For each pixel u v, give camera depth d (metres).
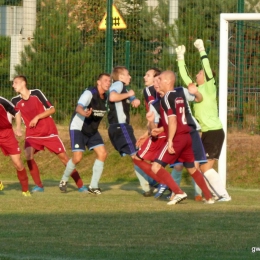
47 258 19.27
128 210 28.34
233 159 42.19
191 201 31.94
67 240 21.97
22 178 33.78
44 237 22.42
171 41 46.69
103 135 46.69
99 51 47.91
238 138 43.66
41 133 35.88
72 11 49.41
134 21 48.12
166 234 22.95
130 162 44.25
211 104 32.12
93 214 27.17
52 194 34.56
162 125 31.38
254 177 40.69
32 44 48.97
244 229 23.88
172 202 30.33
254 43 43.53
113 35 47.78
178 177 33.22
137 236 22.64
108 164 44.38
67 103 48.44
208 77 32.06
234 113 44.03
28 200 31.55
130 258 19.41
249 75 43.72
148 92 33.84
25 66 49.12
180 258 19.45
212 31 46.16
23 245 21.16
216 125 32.03
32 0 50.19
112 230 23.61
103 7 49.34
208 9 46.44
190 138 30.16
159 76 30.06
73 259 19.20
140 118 47.00
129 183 41.62
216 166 41.94
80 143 34.75
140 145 32.84
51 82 48.62
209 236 22.64
